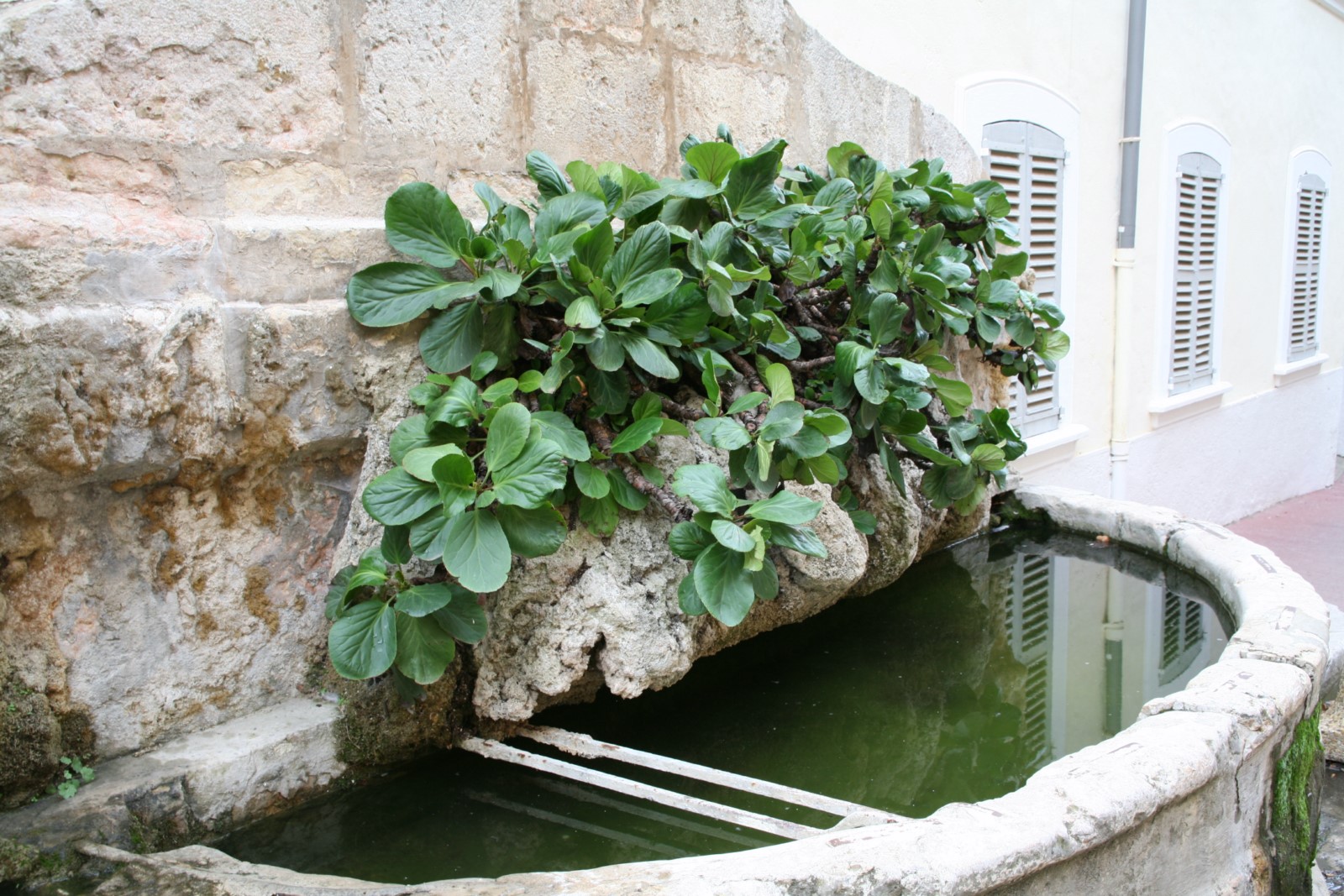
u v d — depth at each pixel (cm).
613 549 218
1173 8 664
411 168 226
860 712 261
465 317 218
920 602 341
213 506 203
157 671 197
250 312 193
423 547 190
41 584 182
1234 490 855
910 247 294
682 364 246
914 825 163
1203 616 326
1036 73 550
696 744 241
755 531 199
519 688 216
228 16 192
